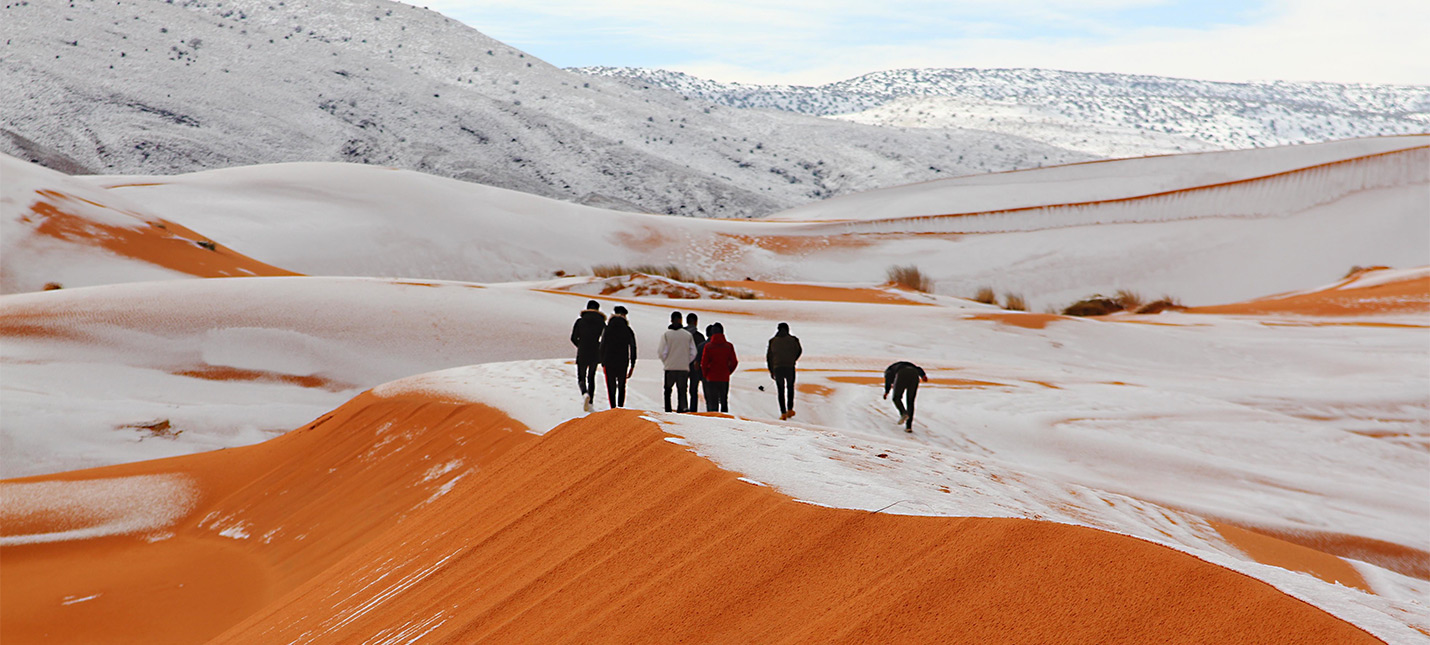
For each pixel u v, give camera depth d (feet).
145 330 74.90
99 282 123.44
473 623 12.44
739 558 10.46
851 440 22.77
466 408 38.88
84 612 30.37
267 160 505.25
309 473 40.01
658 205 560.20
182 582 32.58
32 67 505.25
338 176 243.60
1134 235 216.74
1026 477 27.50
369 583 18.13
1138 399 53.26
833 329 84.43
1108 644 6.73
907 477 16.66
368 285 90.63
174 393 67.05
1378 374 67.77
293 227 208.85
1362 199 206.49
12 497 41.98
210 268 142.61
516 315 84.58
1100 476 38.40
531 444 21.94
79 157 447.42
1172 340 80.28
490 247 216.13
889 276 191.62
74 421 57.57
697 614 9.66
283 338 76.28
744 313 92.99
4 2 575.79
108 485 43.65
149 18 633.20
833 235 243.60
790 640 8.48
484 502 18.95
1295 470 42.19
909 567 8.84
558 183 565.53
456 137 595.06
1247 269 193.98
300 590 22.80
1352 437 47.75
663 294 124.77
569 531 14.23
